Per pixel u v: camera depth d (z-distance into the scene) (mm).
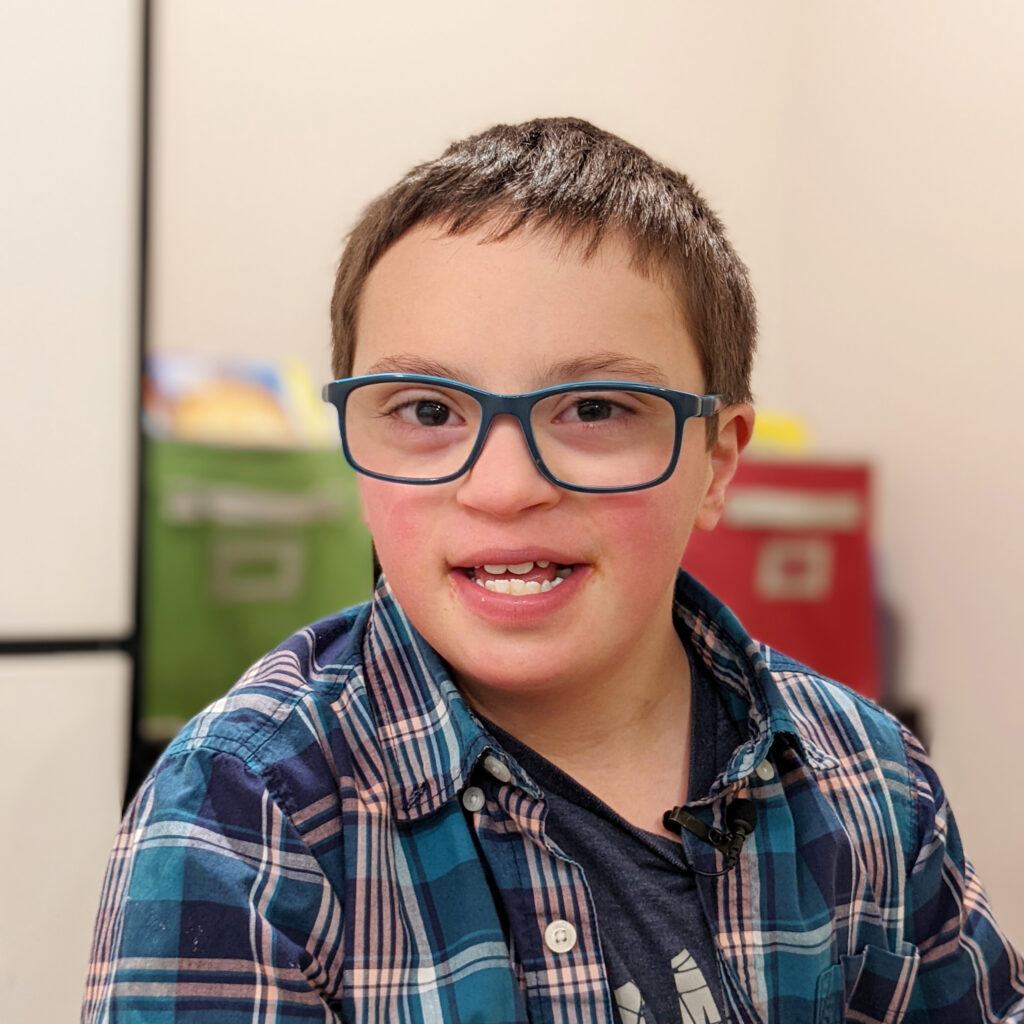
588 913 547
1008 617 1206
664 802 618
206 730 547
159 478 1168
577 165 623
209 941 484
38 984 1116
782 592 1282
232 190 1223
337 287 667
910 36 1344
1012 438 1197
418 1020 508
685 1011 552
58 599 1144
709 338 624
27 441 1135
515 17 1349
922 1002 680
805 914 602
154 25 1183
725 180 1450
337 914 521
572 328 533
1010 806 1199
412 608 565
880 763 695
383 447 572
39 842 1129
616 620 551
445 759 565
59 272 1145
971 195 1259
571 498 535
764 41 1461
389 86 1294
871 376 1421
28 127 1131
